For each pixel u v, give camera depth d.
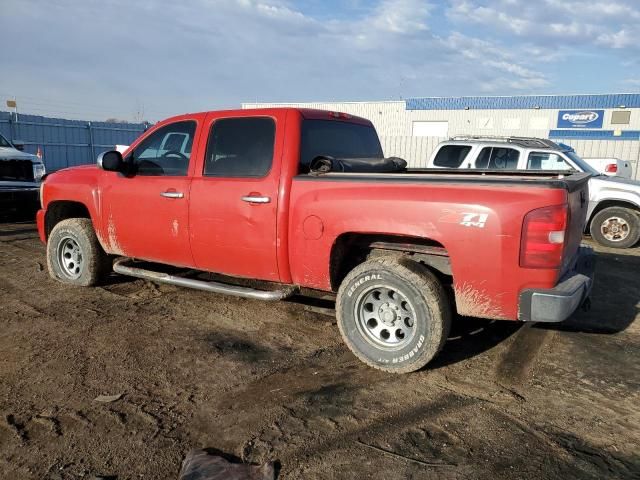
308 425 3.21
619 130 32.56
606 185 9.70
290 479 2.71
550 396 3.62
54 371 3.88
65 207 6.29
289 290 4.43
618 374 4.00
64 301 5.46
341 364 4.08
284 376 3.87
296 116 4.39
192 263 4.92
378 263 3.88
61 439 3.03
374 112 39.09
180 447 2.97
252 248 4.44
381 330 3.99
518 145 10.02
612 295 6.14
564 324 5.07
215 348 4.34
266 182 4.33
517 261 3.46
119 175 5.30
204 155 4.74
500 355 4.29
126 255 5.43
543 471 2.79
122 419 3.25
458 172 5.26
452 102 36.84
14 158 10.58
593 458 2.92
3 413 3.30
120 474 2.74
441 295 3.75
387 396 3.58
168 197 4.88
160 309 5.26
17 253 7.68
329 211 4.02
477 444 3.03
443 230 3.63
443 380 3.83
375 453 2.94
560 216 3.40
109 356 4.15
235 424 3.21
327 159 4.25
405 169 5.50
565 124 34.09
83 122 28.92
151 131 5.16
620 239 9.68
